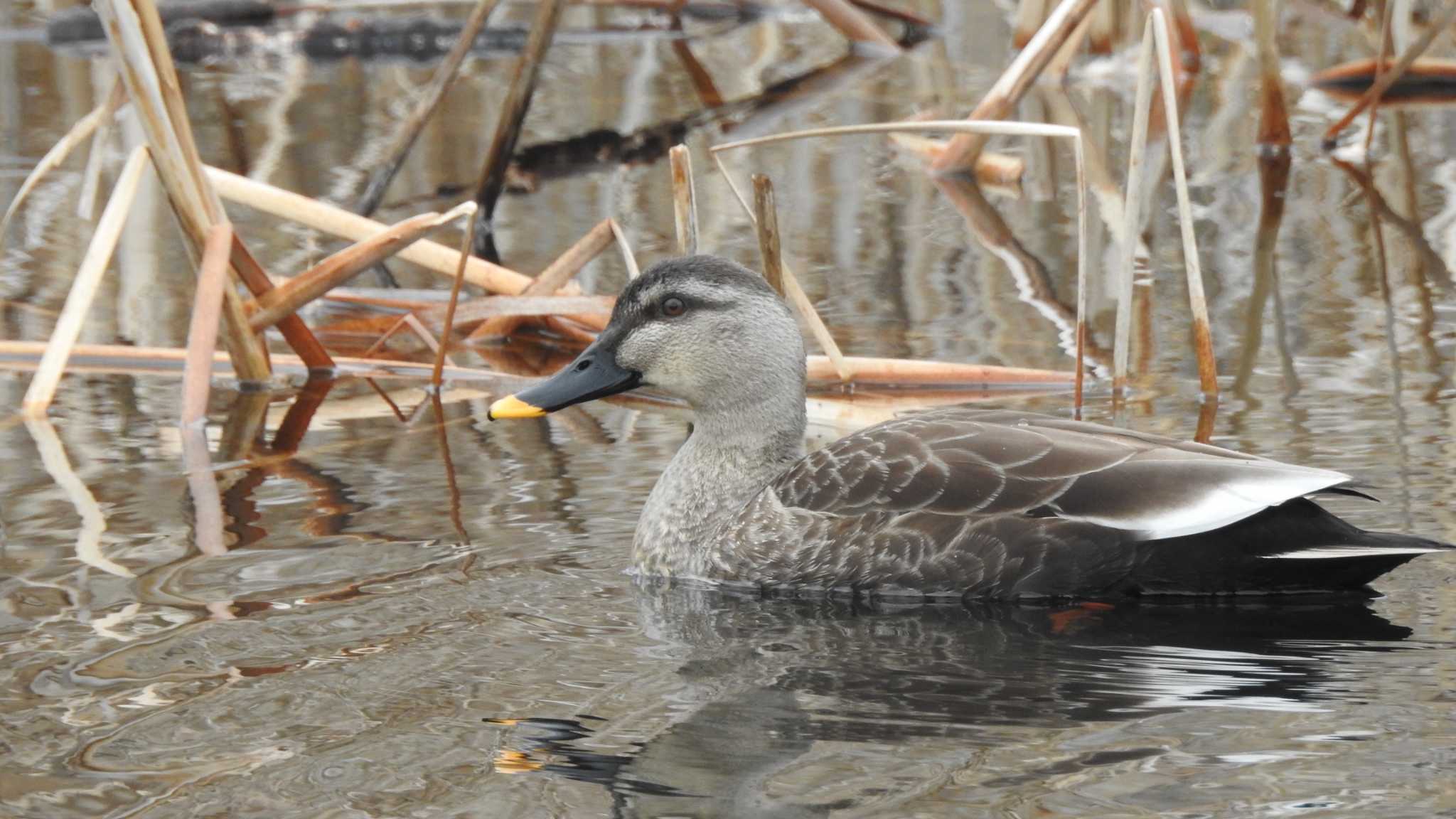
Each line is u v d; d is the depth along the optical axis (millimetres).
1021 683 8430
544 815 7004
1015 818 6840
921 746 7629
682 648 9023
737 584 10352
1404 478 11141
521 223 19578
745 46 28672
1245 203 19625
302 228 19734
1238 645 8914
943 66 26516
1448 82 24016
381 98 25812
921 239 18766
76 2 29359
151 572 10039
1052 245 18453
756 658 8891
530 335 16609
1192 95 24859
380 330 16688
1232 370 14086
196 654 8742
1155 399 13430
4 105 24703
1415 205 19156
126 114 24359
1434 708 7898
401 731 7844
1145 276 17125
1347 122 21641
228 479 12023
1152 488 9656
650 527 10734
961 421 10562
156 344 15555
